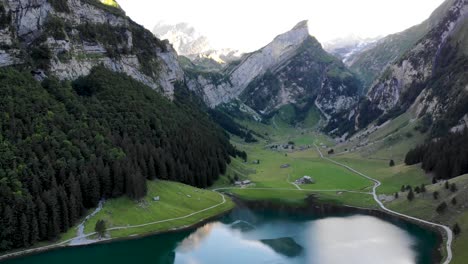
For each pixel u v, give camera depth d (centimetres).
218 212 18700
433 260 13088
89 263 13062
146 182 18338
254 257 13625
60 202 14850
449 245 14138
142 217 16562
